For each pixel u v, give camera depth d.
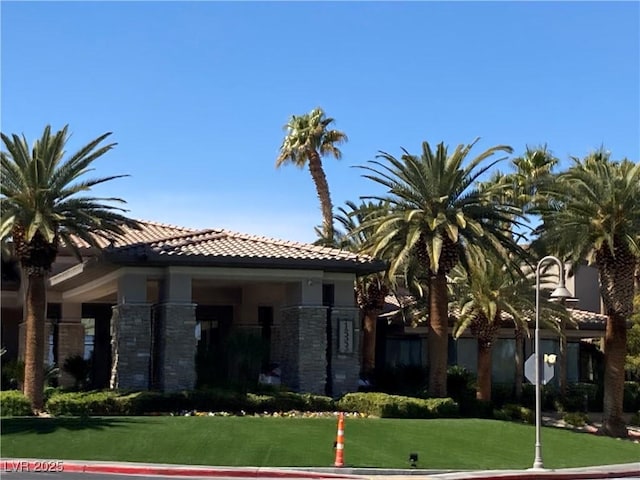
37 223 27.36
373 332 40.75
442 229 32.47
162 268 31.91
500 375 45.72
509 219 33.75
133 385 31.05
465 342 45.81
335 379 33.12
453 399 33.53
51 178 28.95
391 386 37.75
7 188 28.53
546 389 41.00
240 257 31.56
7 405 27.27
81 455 21.62
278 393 30.53
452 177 32.38
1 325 45.47
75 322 42.59
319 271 33.09
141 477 19.55
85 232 29.16
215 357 33.44
